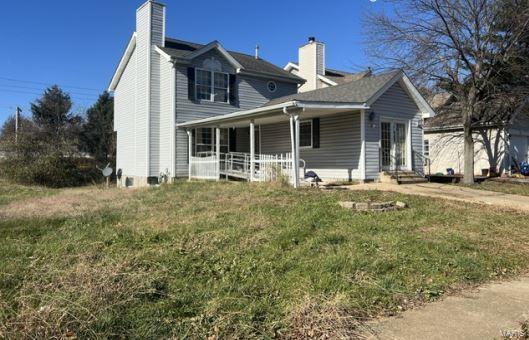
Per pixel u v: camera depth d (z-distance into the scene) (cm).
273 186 1228
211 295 436
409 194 1198
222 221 762
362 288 466
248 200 1009
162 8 1966
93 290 404
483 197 1247
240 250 586
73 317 358
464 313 427
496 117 1972
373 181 1511
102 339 338
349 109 1411
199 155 1927
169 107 1873
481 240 719
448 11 1614
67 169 2377
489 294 486
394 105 1603
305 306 409
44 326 344
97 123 4366
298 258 560
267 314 399
